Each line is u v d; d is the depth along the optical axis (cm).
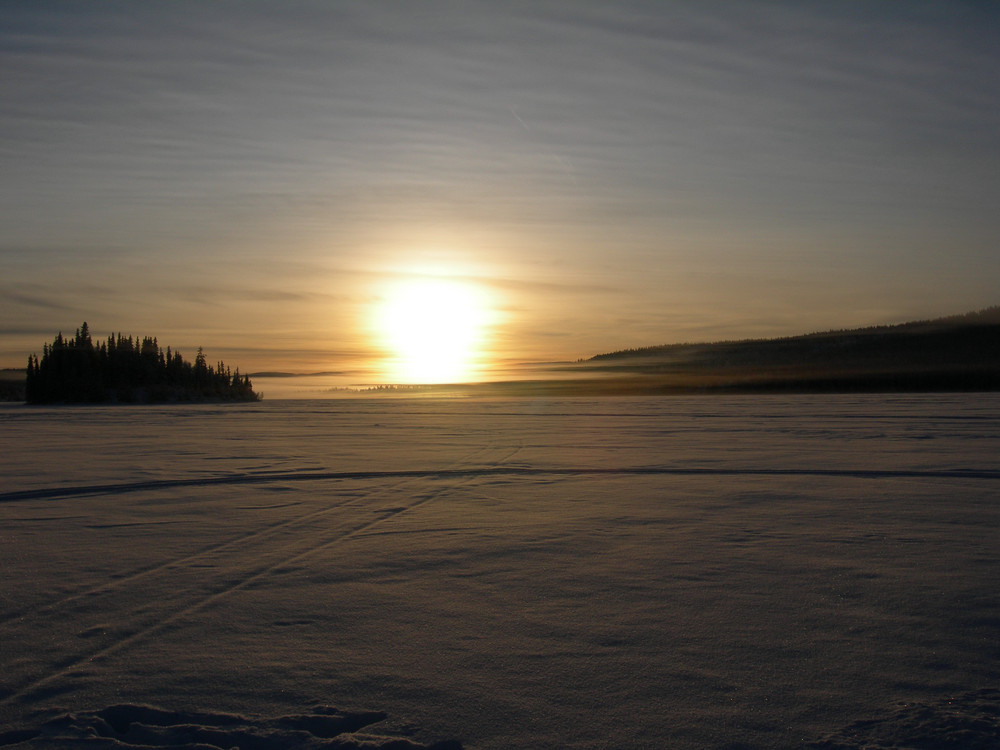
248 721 338
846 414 3133
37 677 389
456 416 3444
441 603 513
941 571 587
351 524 808
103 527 797
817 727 328
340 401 6378
